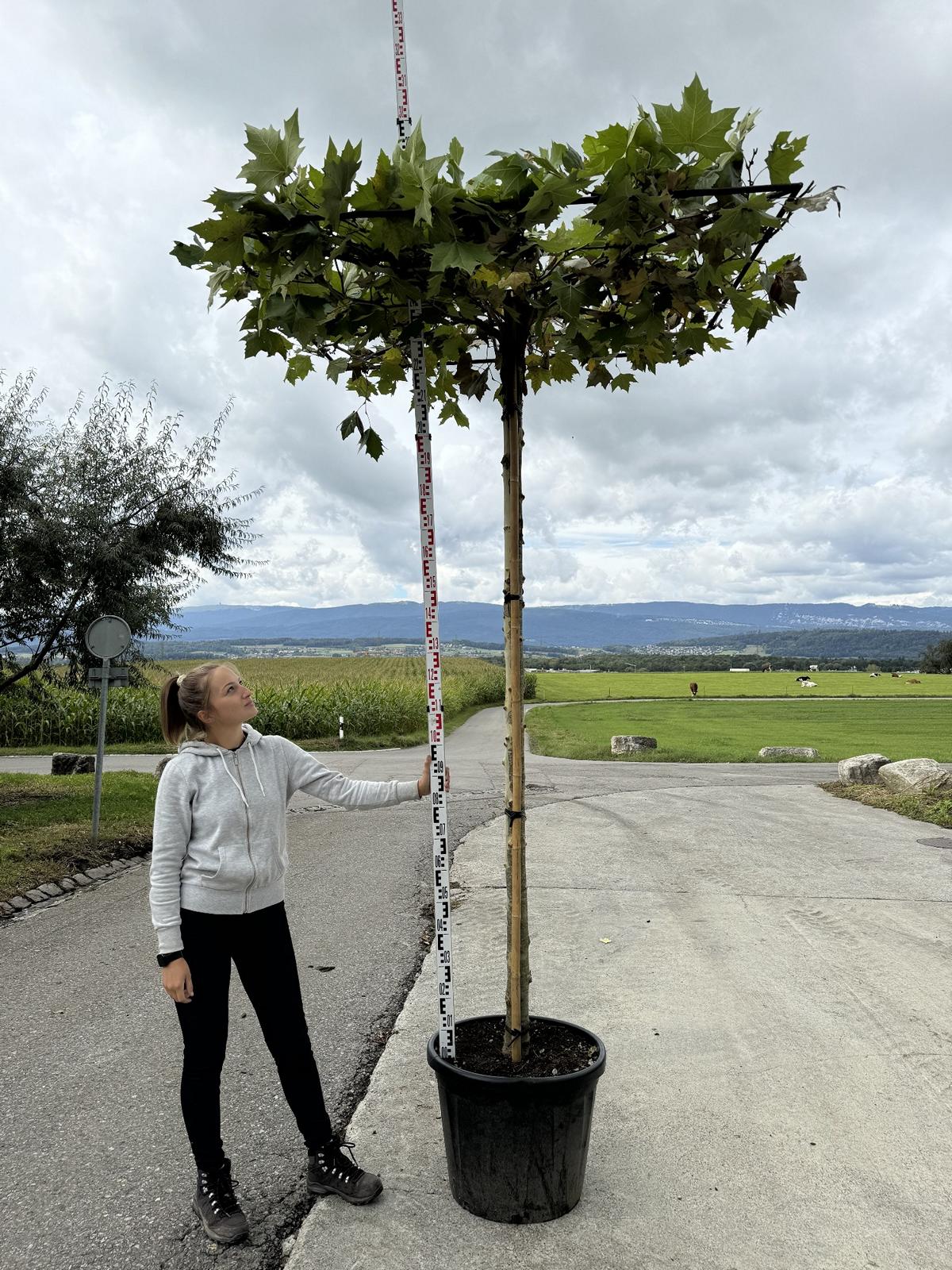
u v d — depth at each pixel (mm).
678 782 16312
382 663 84750
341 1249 2629
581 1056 2938
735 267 2916
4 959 5742
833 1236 2727
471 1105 2723
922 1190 3000
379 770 18984
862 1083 3834
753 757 22797
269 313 2588
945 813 11531
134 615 11305
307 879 8117
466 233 2576
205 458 11867
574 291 2662
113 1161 3213
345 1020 4578
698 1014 4617
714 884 7680
